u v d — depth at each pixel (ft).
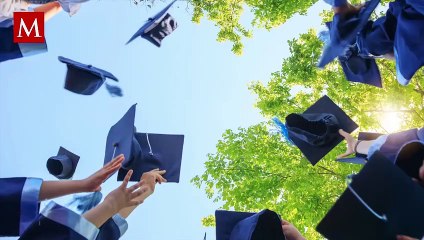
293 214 19.13
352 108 19.90
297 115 12.19
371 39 10.35
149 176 9.56
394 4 9.76
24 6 12.98
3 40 11.30
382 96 19.03
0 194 8.38
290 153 20.01
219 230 10.53
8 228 8.43
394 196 6.85
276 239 9.34
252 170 20.06
